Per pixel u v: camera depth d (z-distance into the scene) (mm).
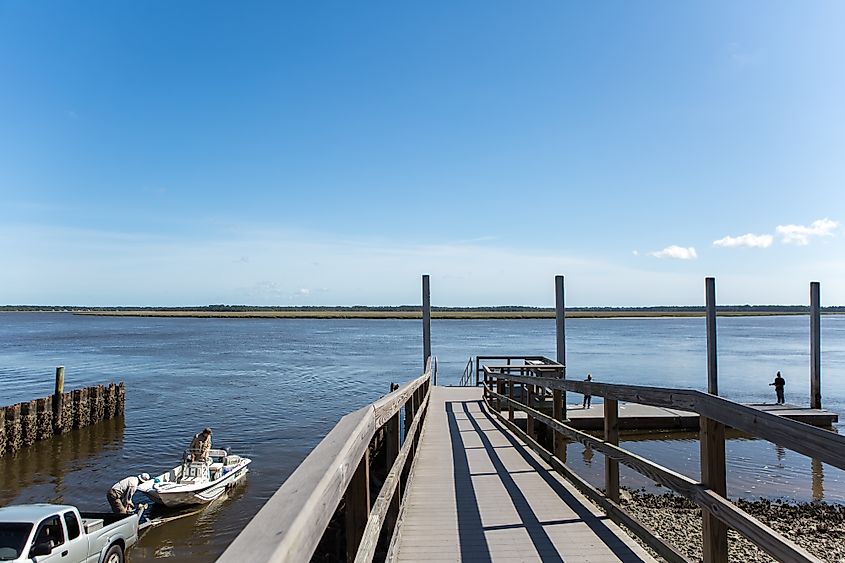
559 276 19375
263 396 30125
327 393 31234
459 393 18328
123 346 65562
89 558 9281
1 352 56062
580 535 4656
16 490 15742
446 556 4215
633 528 4398
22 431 20141
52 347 63125
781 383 22328
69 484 16250
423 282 20469
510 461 7879
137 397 29688
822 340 78250
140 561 11258
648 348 63312
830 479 13797
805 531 10305
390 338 88688
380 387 33656
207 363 46875
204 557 11438
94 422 23516
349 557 2588
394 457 4383
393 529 4293
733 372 38938
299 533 1156
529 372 18750
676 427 18562
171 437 21516
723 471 2994
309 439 20844
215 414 25438
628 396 4156
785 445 2283
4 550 7961
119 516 10711
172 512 13766
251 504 14320
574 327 136125
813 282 21422
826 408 24250
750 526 2512
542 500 5789
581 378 36938
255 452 19078
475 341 79562
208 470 15039
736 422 2684
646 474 3824
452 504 5652
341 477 1713
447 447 9023
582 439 5457
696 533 9414
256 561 965
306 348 65188
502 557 4184
